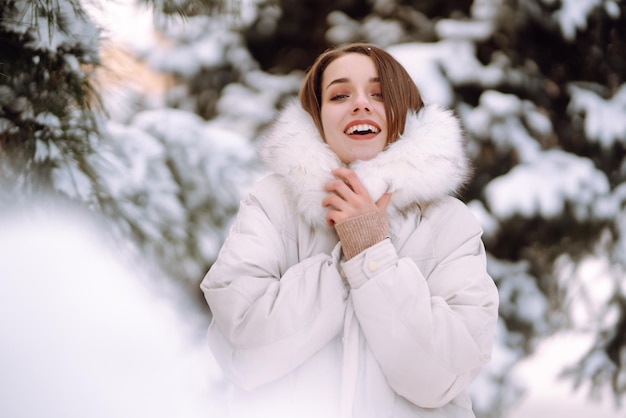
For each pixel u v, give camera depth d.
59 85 2.71
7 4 2.65
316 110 2.08
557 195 5.45
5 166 2.67
